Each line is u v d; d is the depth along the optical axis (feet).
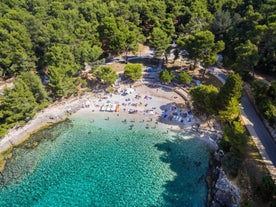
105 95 292.40
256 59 242.99
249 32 278.67
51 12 406.21
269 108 199.93
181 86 294.46
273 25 245.04
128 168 207.51
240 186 168.14
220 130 229.45
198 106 253.24
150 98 284.20
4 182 200.23
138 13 389.39
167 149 223.10
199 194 183.01
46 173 206.49
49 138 241.76
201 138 229.45
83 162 215.31
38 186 196.03
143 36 352.90
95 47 310.65
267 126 212.02
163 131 241.96
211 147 218.79
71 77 295.07
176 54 317.42
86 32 337.52
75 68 294.87
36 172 207.72
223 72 299.58
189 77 285.02
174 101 277.23
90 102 283.79
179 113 260.21
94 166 211.00
